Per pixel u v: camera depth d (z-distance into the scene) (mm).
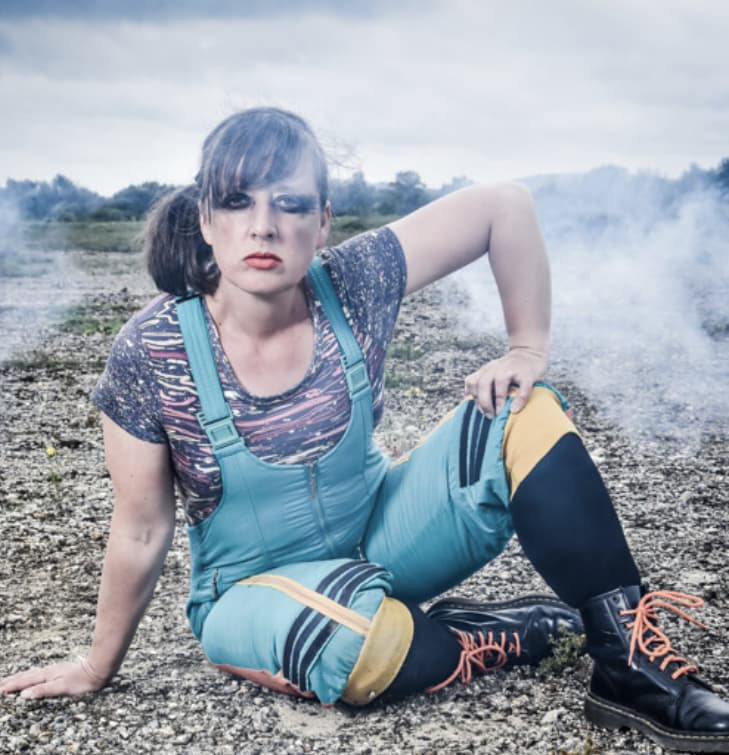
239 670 2947
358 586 2738
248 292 2553
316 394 2707
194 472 2713
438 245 2910
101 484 5625
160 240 2643
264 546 2824
